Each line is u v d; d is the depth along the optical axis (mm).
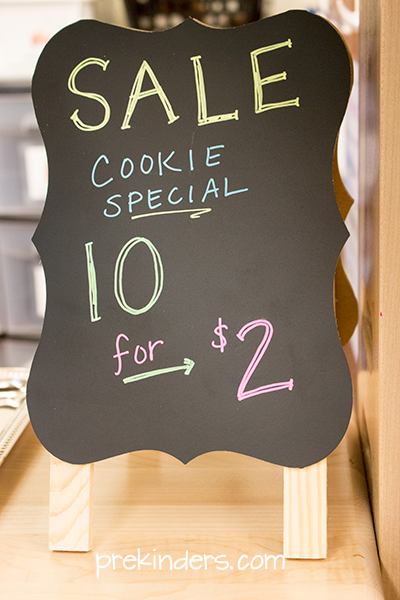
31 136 2213
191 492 880
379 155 663
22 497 866
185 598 659
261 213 694
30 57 2082
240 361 718
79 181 714
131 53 684
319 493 722
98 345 736
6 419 991
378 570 710
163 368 730
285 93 671
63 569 713
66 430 749
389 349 695
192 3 1486
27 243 2314
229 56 672
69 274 730
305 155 679
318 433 713
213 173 696
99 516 816
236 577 693
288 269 698
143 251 716
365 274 926
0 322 2391
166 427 738
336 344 700
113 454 746
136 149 702
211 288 712
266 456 729
